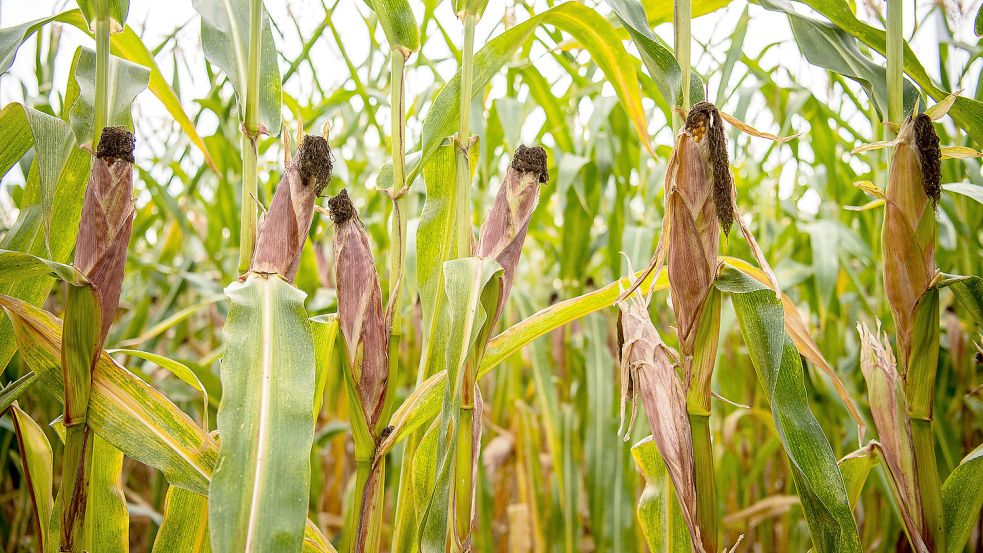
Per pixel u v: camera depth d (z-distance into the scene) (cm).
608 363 178
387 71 207
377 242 236
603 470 170
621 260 173
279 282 92
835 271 169
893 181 97
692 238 93
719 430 220
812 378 184
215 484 80
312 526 100
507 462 237
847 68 106
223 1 108
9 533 181
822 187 212
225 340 87
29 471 107
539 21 106
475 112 158
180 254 293
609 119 188
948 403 200
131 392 94
